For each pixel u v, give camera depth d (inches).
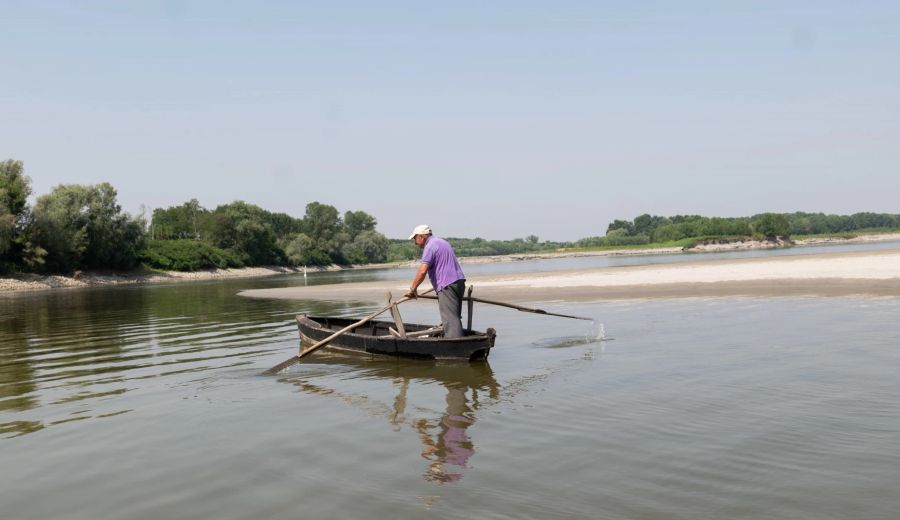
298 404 295.7
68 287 2417.6
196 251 3513.8
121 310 973.8
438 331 462.9
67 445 238.2
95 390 339.3
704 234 6993.1
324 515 166.4
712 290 892.6
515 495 175.6
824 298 695.1
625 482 181.6
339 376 366.9
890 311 546.9
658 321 559.2
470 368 380.2
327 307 934.4
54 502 182.4
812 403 255.1
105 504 179.9
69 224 2738.7
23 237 2496.3
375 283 1631.4
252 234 4037.9
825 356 350.9
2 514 174.4
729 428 227.1
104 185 2901.1
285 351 471.8
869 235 7598.4
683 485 177.5
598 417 250.1
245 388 336.2
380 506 171.0
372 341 435.5
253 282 2374.5
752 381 298.2
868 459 191.3
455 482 187.0
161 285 2313.0
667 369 337.1
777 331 457.4
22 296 1679.4
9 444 241.3
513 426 243.6
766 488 173.2
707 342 422.6
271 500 178.2
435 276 428.8
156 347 508.7
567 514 161.8
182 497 183.0
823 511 158.1
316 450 223.0
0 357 481.7
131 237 3031.5
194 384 349.4
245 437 241.9
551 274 1624.0
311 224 5255.9
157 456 221.9
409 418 263.7
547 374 346.0
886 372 304.3
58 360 454.3
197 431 252.2
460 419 258.2
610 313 654.5
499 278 1588.3
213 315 823.7
